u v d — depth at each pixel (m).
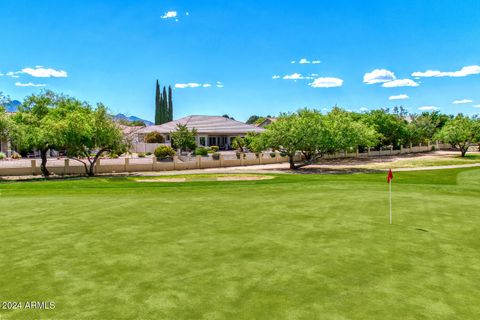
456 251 7.19
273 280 5.70
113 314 4.62
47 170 32.25
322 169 38.91
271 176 28.89
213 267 6.30
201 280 5.71
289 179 23.89
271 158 48.97
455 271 6.11
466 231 8.74
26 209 11.76
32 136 28.61
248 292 5.25
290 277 5.83
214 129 69.06
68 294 5.25
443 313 4.64
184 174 31.47
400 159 54.22
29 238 8.25
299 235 8.38
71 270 6.22
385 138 63.72
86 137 31.30
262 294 5.18
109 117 32.97
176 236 8.34
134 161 46.69
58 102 34.53
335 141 36.62
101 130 31.84
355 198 13.74
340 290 5.33
